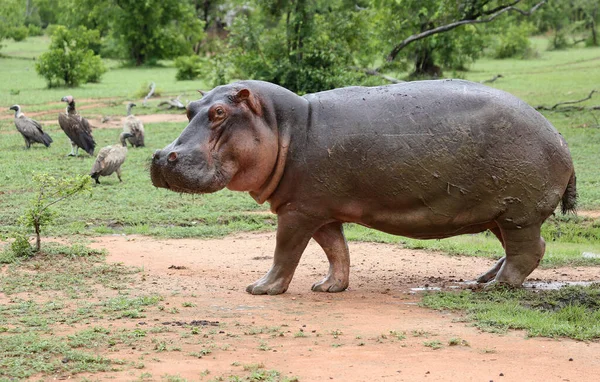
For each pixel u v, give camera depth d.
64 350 6.07
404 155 7.85
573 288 8.24
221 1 63.12
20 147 21.30
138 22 51.66
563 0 61.06
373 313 7.47
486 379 5.53
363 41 26.95
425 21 29.08
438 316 7.35
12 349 6.07
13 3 65.12
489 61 49.19
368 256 10.88
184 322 7.05
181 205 14.59
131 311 7.33
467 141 7.78
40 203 10.01
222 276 9.29
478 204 7.93
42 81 40.28
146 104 31.14
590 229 12.87
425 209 7.97
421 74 34.81
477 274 9.65
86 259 9.91
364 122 7.95
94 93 34.97
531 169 7.83
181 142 7.69
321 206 8.09
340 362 5.89
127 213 13.70
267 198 8.24
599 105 26.77
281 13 26.81
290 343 6.41
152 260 10.18
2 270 9.18
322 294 8.39
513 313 7.30
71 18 59.00
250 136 7.81
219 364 5.85
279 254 8.34
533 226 8.06
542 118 8.07
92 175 16.34
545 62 47.22
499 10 26.94
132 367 5.74
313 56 26.00
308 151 7.99
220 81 27.38
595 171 17.16
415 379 5.52
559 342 6.47
